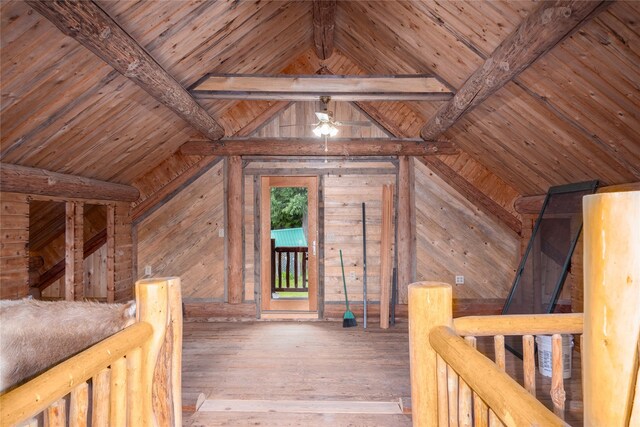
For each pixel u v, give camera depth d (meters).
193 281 5.34
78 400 1.06
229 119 5.32
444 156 5.26
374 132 5.38
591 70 2.44
